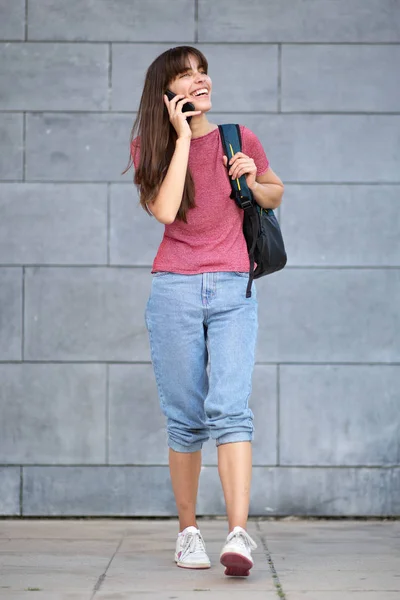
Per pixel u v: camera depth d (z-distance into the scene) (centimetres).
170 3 791
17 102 789
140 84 791
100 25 791
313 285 787
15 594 505
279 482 780
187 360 564
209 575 555
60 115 791
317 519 780
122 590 514
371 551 638
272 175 589
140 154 562
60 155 790
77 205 788
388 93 793
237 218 565
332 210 790
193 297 556
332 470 780
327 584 529
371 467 780
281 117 791
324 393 783
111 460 780
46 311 785
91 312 785
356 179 790
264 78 791
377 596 497
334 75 792
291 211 789
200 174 558
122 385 783
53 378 782
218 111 791
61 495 780
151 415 782
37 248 786
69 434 781
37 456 780
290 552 634
